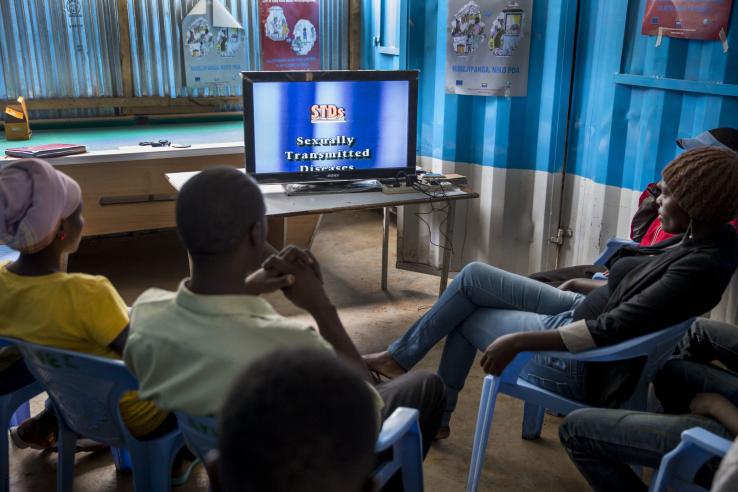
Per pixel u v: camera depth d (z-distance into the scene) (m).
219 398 1.17
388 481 1.51
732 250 1.73
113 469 2.21
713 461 1.46
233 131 4.22
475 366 2.94
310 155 3.09
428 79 3.79
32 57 4.06
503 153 3.64
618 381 1.83
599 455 1.69
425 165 3.96
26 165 1.61
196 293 1.25
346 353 1.42
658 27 2.95
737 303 2.88
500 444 2.40
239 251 1.24
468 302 2.25
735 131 2.47
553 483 2.19
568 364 1.92
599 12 3.24
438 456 2.32
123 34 4.22
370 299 3.66
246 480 0.59
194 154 3.54
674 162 1.75
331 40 4.88
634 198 3.22
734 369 2.01
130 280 3.88
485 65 3.53
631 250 2.14
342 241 4.59
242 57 4.60
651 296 1.72
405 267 4.06
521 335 1.86
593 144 3.38
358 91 3.06
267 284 1.37
